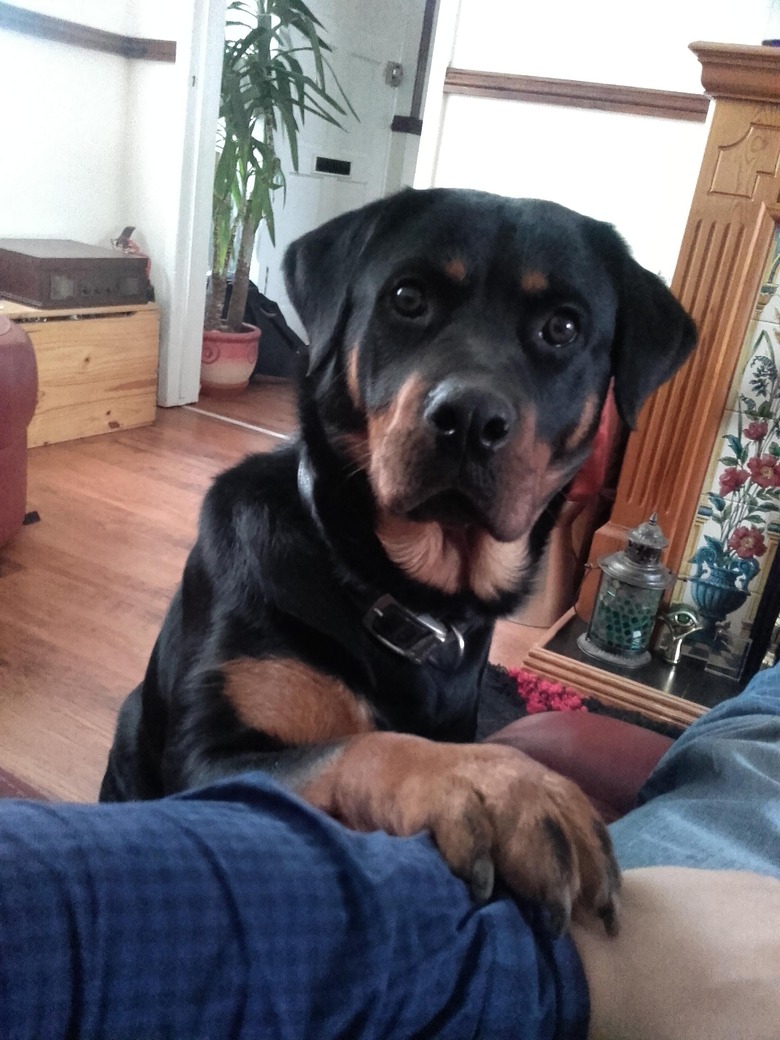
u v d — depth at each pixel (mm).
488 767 666
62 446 3406
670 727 2172
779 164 2031
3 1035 304
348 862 448
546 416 1141
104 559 2602
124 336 3541
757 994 470
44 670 2049
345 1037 393
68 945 335
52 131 3477
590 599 2512
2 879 338
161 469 3316
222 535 1104
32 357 2496
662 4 2584
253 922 387
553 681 2320
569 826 594
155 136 3676
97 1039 330
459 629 1127
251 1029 366
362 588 1036
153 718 1270
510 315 1109
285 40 4363
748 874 573
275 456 1186
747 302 2127
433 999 433
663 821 690
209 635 1047
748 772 733
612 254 1217
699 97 2562
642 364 1229
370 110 5129
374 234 1155
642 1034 473
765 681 1024
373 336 1117
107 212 3811
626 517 2430
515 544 1172
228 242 4191
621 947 519
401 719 1044
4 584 2396
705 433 2246
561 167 2812
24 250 3230
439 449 991
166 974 354
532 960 494
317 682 994
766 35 2494
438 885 506
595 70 2707
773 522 2248
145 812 422
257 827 442
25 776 1702
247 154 3949
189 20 3449
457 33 2826
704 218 2123
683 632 2336
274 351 4742
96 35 3467
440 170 2973
